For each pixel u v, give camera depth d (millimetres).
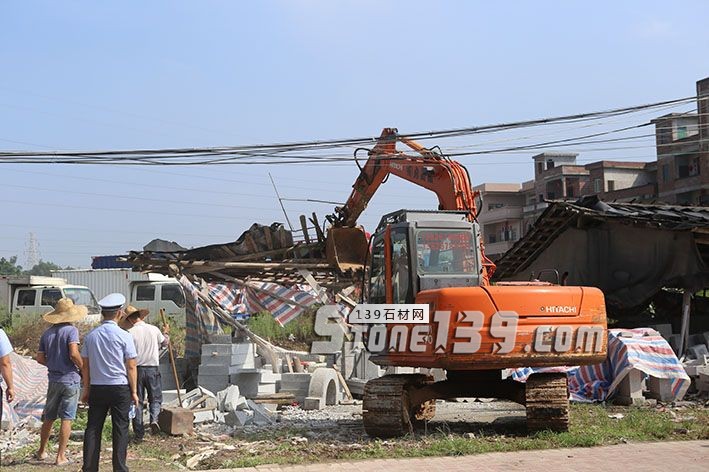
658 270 17438
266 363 16250
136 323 11164
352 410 13891
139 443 10508
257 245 17562
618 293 17953
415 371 15672
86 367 8102
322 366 16156
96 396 8039
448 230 11562
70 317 9430
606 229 18453
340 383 15070
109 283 32594
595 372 14086
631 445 9867
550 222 18938
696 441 10141
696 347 16078
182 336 23594
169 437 10867
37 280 29797
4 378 8586
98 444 8039
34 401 12883
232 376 14516
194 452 9766
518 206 72750
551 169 69500
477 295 10234
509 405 14445
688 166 51938
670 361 13648
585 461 8859
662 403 13422
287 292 19141
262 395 14266
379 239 12312
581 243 18859
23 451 9984
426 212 11938
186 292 16594
